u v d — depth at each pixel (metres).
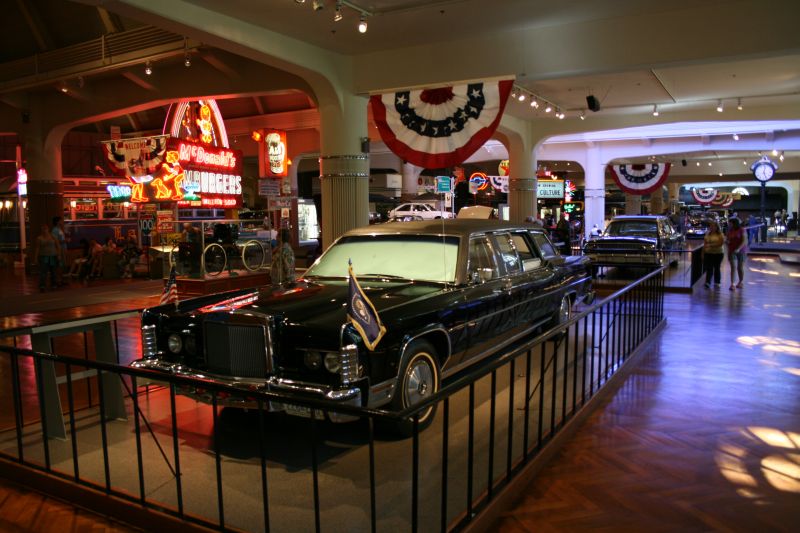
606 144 29.80
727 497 3.90
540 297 7.39
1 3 17.42
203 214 21.02
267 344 4.52
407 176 31.70
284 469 4.37
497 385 6.32
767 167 28.67
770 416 5.39
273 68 14.80
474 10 10.52
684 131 25.75
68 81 17.55
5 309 12.20
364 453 4.61
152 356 5.17
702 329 9.34
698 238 35.56
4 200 27.52
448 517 3.55
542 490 4.01
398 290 5.53
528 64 11.77
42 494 4.21
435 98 9.73
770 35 10.06
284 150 21.14
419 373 5.07
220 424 5.32
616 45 11.09
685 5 10.36
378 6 10.25
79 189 24.91
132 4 8.98
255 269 16.19
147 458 4.60
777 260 23.91
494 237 6.84
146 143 16.14
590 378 6.08
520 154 20.86
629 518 3.65
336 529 3.49
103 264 18.75
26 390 6.57
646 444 4.77
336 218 13.45
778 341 8.46
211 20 10.25
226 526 3.55
